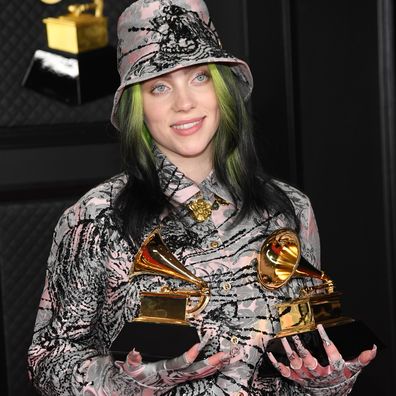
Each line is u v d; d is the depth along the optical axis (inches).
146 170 120.0
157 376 108.3
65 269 119.6
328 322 118.0
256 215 122.5
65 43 218.5
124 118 120.4
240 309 116.9
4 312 220.7
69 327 119.3
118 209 118.7
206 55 115.7
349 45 226.4
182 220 119.6
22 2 216.7
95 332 121.8
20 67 218.7
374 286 231.1
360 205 230.8
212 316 116.1
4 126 219.3
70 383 114.3
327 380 112.5
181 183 120.4
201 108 117.6
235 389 115.9
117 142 225.9
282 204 124.3
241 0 229.3
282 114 233.3
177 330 113.7
